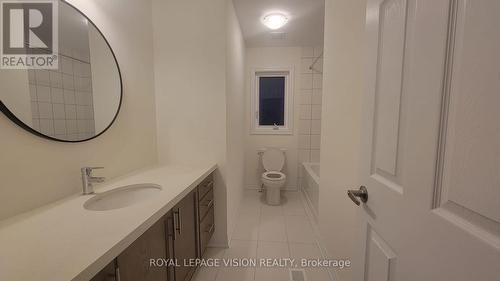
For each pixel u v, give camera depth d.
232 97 2.21
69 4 1.06
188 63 1.86
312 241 2.14
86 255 0.60
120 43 1.46
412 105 0.55
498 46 0.35
